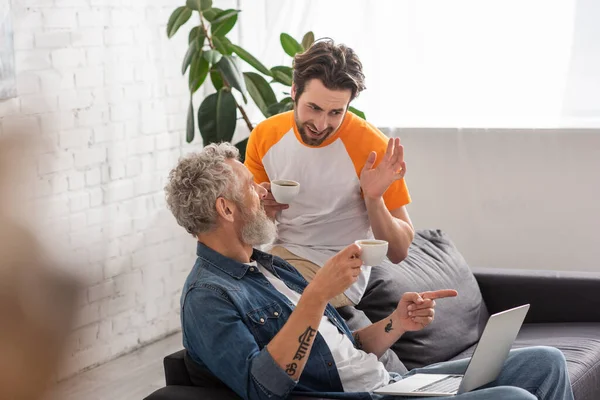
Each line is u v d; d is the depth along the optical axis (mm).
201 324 1782
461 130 3943
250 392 1705
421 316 2078
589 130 3730
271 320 1861
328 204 2320
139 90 3783
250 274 1933
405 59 4039
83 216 3480
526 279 3006
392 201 2332
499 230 3959
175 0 3994
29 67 3172
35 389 227
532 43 3826
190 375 1911
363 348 2117
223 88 3604
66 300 233
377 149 2307
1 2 2982
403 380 1985
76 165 3430
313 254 2311
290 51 3691
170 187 1954
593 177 3762
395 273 2682
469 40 3924
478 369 1837
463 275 2961
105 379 3473
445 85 3996
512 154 3879
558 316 2967
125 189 3725
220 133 3545
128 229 3758
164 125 3967
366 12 4066
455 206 4012
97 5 3498
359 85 2195
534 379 1951
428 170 4031
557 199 3838
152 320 3967
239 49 3598
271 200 2262
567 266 3867
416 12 3984
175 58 4020
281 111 3564
